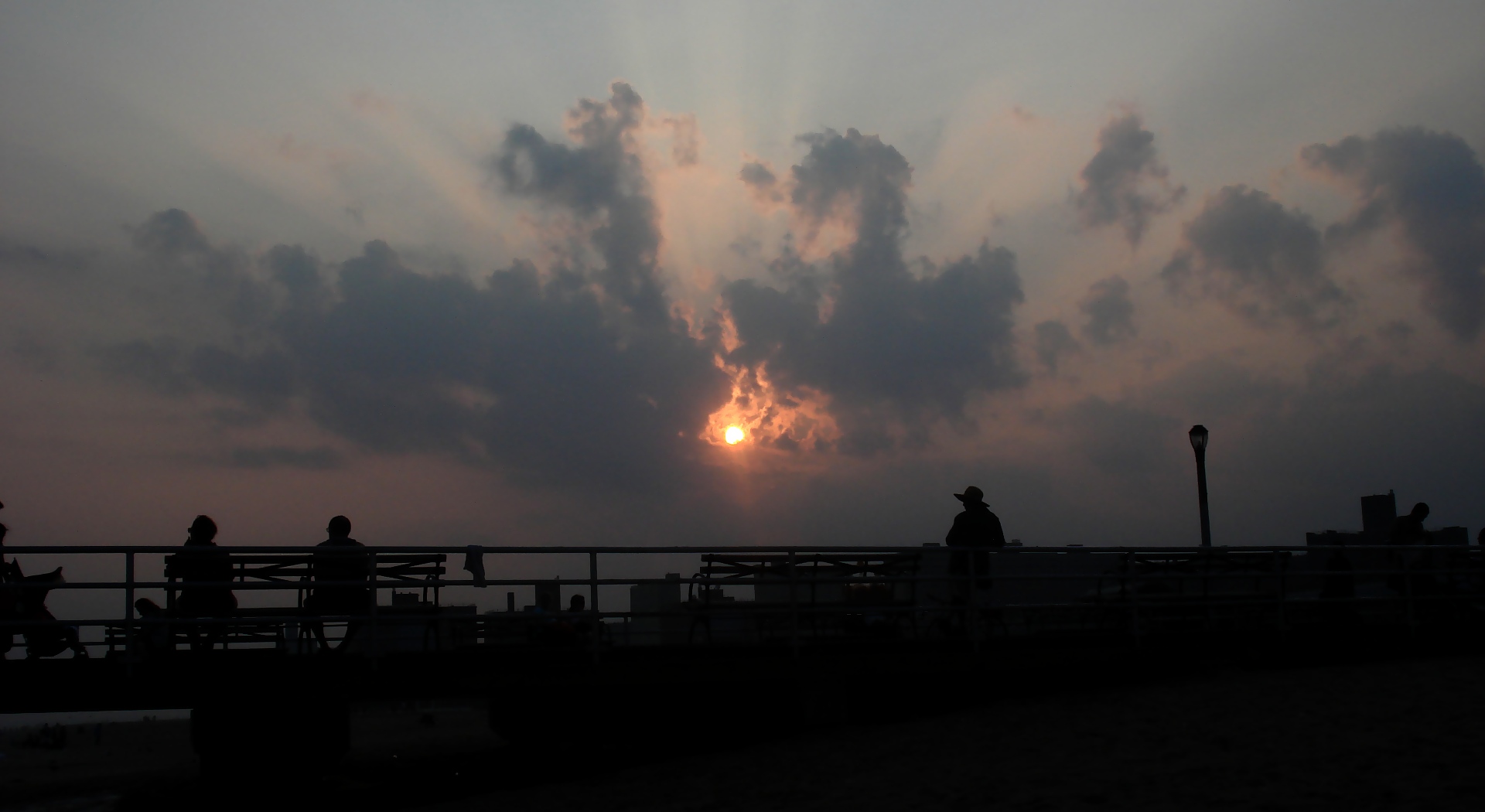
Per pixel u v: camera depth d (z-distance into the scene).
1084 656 11.55
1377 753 7.68
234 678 9.61
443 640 11.64
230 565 10.10
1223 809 6.60
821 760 9.45
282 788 9.56
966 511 12.58
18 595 9.73
